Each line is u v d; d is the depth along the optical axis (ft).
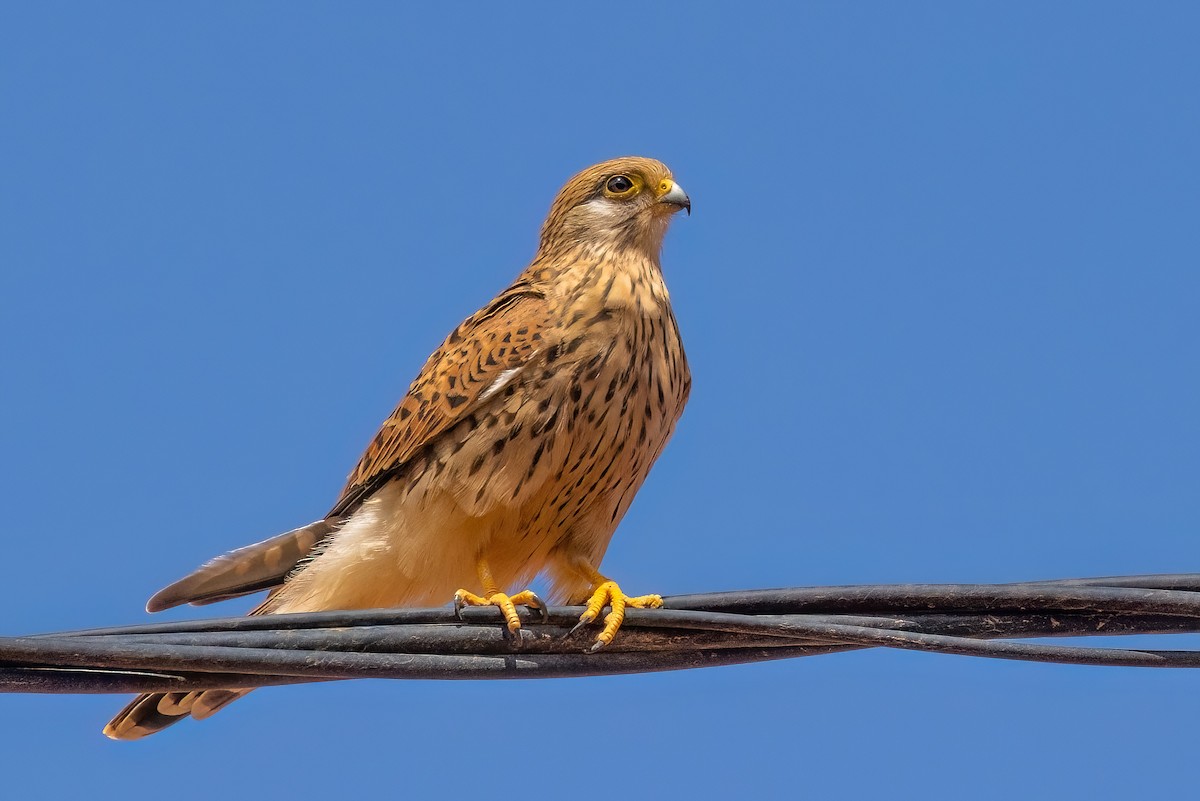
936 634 28.45
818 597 28.78
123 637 27.35
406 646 29.09
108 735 37.47
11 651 26.18
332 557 38.63
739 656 29.09
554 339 37.60
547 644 30.09
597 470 38.27
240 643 27.94
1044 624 28.30
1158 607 27.50
